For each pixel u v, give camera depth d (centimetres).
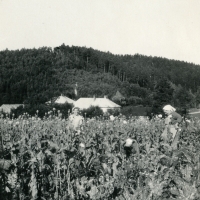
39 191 571
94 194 510
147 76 15975
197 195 393
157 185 425
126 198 429
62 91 12294
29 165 556
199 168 476
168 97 6062
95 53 18038
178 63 18200
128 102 10200
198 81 15050
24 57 15000
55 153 581
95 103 8425
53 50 17762
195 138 1028
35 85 11062
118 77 16712
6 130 1047
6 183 525
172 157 589
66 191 571
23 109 3669
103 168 616
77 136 817
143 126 1536
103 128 1341
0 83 9838
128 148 691
